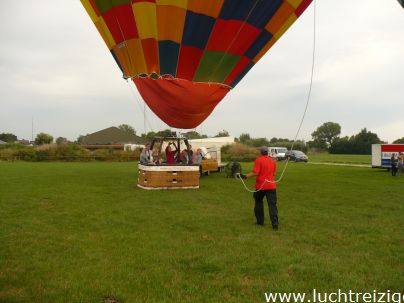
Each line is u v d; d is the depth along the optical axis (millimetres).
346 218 8953
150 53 12031
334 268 5336
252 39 12281
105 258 5711
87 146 58156
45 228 7633
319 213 9570
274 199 7914
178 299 4277
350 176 21875
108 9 11711
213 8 11391
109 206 10359
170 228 7773
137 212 9492
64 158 43312
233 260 5656
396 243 6707
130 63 12352
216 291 4523
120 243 6551
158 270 5199
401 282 4863
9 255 5805
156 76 12227
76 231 7402
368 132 83062
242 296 4406
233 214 9375
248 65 12984
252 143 71500
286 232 7496
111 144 60500
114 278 4871
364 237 7105
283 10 11922
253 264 5469
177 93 12352
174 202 11211
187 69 12297
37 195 12391
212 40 11969
